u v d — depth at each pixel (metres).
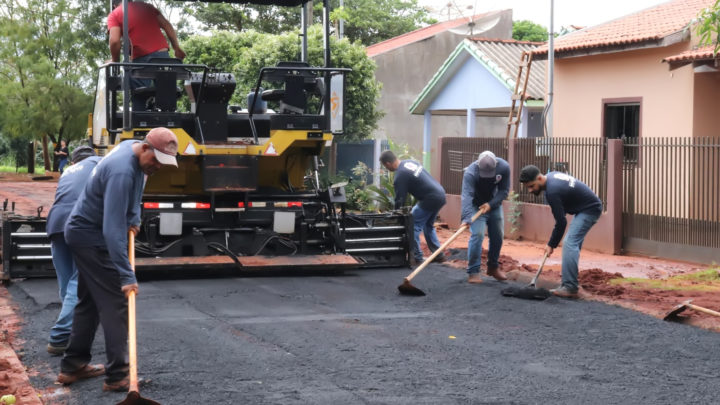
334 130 10.70
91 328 5.80
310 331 7.31
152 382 5.73
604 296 9.22
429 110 27.25
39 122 37.00
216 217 10.48
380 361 6.34
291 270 10.45
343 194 10.83
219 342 6.86
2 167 51.47
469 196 9.66
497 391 5.62
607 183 14.51
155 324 7.51
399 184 11.52
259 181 11.06
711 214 13.06
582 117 18.22
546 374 6.07
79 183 6.52
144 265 9.60
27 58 37.25
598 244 14.70
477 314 8.18
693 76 15.47
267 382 5.75
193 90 10.28
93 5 40.03
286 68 10.43
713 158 12.98
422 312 8.29
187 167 10.37
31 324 7.60
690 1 18.02
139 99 10.41
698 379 6.02
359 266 10.50
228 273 10.55
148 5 10.84
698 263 13.12
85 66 39.78
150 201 10.39
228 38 26.02
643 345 7.01
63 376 5.80
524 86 18.97
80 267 5.60
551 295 9.15
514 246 15.25
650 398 5.53
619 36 16.97
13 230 9.77
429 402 5.34
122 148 5.54
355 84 24.91
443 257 11.88
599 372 6.16
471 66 25.02
